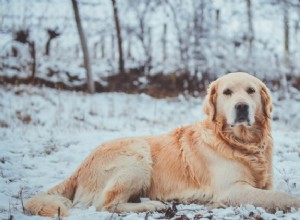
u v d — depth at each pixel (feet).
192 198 15.12
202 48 75.72
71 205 15.46
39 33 84.33
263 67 72.08
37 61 77.25
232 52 75.36
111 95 67.82
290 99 64.85
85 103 58.08
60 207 13.58
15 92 60.80
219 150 14.90
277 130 35.22
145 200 15.49
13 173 20.51
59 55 87.61
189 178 15.34
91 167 16.07
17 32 79.71
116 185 15.14
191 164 15.37
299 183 16.67
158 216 13.28
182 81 74.02
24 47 79.25
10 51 79.10
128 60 84.53
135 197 15.72
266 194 13.44
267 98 15.65
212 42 75.97
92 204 15.51
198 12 78.02
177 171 15.64
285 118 54.75
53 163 23.18
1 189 17.54
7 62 74.95
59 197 15.29
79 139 29.94
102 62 86.07
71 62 82.84
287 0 71.67
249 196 13.71
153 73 76.23
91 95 66.69
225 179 14.48
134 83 74.79
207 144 15.24
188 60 75.66
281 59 74.28
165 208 14.29
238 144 14.89
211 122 15.69
